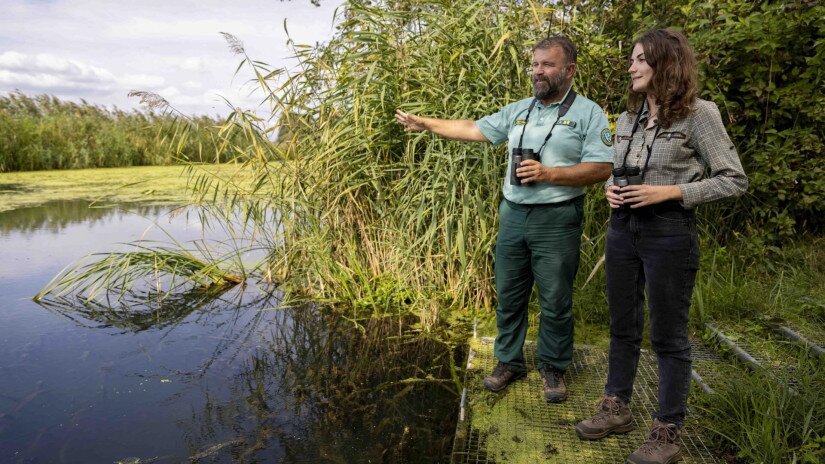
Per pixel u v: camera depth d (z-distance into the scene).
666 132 1.88
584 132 2.37
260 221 4.59
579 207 2.44
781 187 3.86
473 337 3.37
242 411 2.59
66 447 2.27
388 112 3.80
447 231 3.49
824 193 3.80
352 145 3.87
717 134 1.81
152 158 13.21
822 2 3.74
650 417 2.38
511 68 3.57
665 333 1.97
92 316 3.92
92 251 5.46
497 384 2.64
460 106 3.55
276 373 3.01
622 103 4.14
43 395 2.72
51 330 3.62
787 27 3.77
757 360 2.63
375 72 3.81
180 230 6.54
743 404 2.26
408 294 4.05
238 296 4.40
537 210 2.41
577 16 4.11
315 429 2.43
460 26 3.75
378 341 3.46
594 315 3.56
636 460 2.00
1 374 2.95
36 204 7.98
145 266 4.54
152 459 2.19
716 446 2.13
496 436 2.27
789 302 3.19
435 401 2.69
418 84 3.78
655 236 1.90
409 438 2.35
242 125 4.02
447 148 3.56
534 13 3.43
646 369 2.79
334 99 3.89
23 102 12.88
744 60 4.05
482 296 3.89
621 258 2.06
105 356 3.21
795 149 3.88
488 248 3.54
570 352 2.59
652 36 1.84
